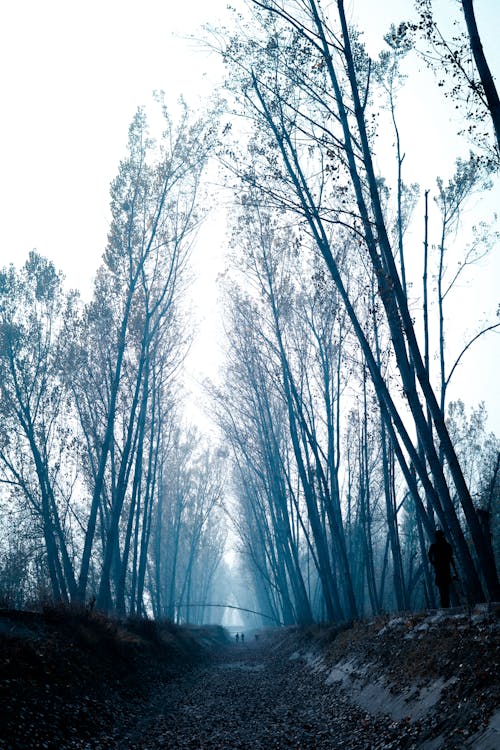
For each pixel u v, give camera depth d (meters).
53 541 31.45
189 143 31.39
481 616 11.12
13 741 9.13
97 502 27.48
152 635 26.44
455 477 14.53
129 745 11.45
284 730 12.77
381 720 11.33
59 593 29.91
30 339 33.31
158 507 51.38
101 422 35.00
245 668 30.80
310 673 22.77
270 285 30.83
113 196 31.39
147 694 17.45
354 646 19.89
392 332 16.34
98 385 34.28
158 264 32.47
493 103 12.22
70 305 33.66
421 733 9.09
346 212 16.38
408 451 16.50
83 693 13.46
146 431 40.19
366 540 31.33
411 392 15.92
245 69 18.20
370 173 16.34
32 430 32.31
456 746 7.80
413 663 12.53
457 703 9.00
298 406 30.02
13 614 15.80
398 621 17.23
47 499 31.52
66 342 33.00
